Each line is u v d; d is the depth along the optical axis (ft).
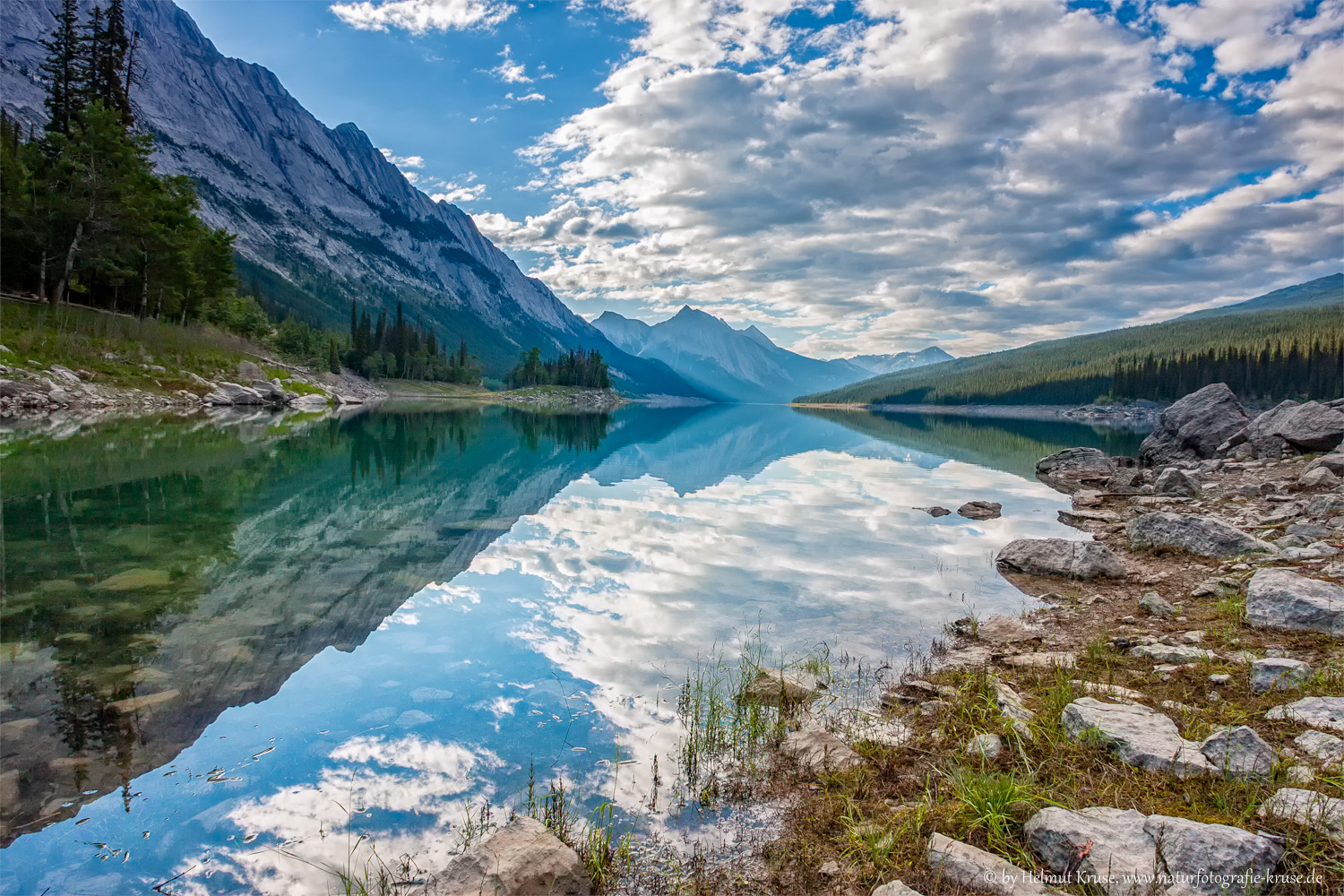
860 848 14.46
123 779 16.90
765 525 54.24
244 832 15.03
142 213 182.29
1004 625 29.50
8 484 54.03
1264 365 418.51
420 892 13.07
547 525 51.31
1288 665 20.76
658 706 21.93
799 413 455.22
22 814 15.35
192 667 23.57
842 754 18.69
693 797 16.92
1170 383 453.58
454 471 79.77
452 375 552.00
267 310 580.71
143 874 13.67
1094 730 17.65
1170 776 15.61
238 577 33.94
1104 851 12.62
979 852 13.48
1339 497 45.93
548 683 23.45
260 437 100.63
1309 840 12.26
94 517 44.88
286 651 25.31
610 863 14.30
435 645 26.58
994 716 20.31
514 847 13.58
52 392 112.98
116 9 208.95
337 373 383.65
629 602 33.14
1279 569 30.76
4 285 175.32
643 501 65.00
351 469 75.66
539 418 244.83
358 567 37.06
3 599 29.37
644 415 351.46
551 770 18.02
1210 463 88.53
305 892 13.26
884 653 27.09
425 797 16.56
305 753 18.42
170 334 178.29
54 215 168.04
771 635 28.89
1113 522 57.62
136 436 88.43
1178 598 33.09
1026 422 349.00
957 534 52.08
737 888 13.46
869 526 54.80
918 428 249.14
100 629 26.40
